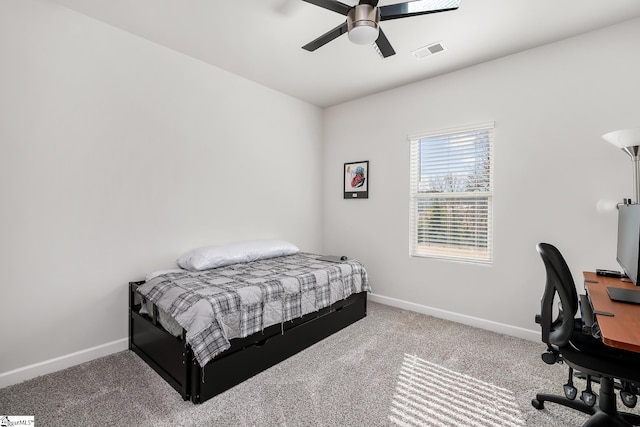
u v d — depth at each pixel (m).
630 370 1.30
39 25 1.96
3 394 1.78
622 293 1.48
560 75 2.42
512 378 2.00
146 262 2.51
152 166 2.54
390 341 2.55
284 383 1.94
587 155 2.32
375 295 3.65
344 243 3.99
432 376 2.02
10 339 1.89
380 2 1.96
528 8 2.01
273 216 3.58
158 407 1.68
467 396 1.81
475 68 2.86
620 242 1.76
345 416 1.63
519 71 2.61
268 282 2.21
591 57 2.29
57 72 2.04
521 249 2.63
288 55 2.72
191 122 2.79
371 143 3.69
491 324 2.80
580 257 2.36
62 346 2.09
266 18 2.18
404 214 3.41
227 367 1.86
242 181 3.24
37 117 1.97
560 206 2.44
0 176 1.84
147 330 2.16
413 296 3.34
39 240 1.99
